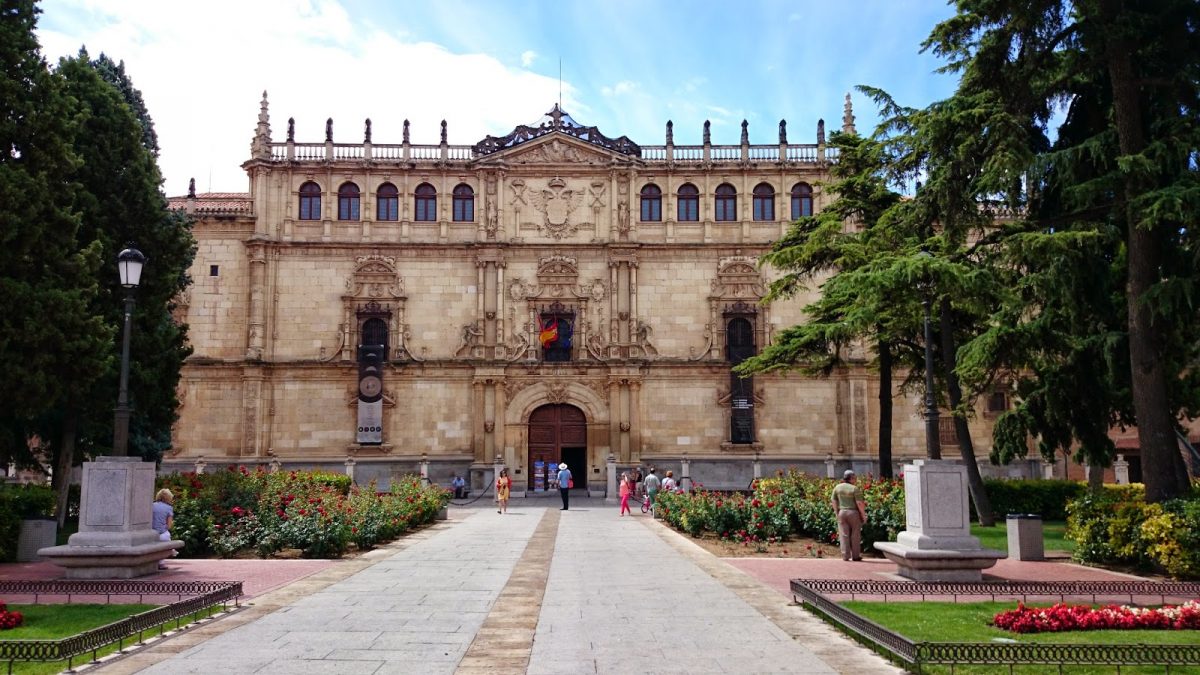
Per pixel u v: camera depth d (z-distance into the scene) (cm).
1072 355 2962
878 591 1677
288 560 2312
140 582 1712
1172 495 2312
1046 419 3212
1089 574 2056
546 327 5791
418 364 5675
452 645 1279
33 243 2822
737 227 5888
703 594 1727
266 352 5634
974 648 1096
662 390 5747
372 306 5728
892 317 3350
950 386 3344
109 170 3656
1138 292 2428
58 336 2827
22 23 2927
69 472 3403
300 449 5581
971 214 2723
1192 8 2403
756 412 5725
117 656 1205
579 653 1228
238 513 2497
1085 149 2533
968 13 2647
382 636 1341
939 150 2725
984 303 2767
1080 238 2433
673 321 5819
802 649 1250
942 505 1862
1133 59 2562
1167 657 1093
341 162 5797
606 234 5878
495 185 5856
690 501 3136
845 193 3959
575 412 5800
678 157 5959
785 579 1941
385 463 5588
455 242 5788
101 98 3672
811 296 5825
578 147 5909
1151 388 2383
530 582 1892
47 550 1888
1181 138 2330
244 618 1486
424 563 2233
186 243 3906
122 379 2059
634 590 1778
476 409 5669
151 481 2064
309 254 5744
